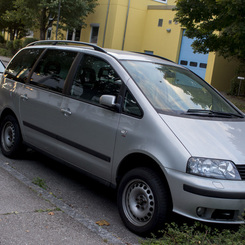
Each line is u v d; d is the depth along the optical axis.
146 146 3.99
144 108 4.20
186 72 5.50
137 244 3.81
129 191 4.18
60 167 6.29
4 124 6.41
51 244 3.46
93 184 5.65
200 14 13.70
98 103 4.69
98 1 29.48
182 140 3.84
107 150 4.45
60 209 4.27
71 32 32.69
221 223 3.68
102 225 4.20
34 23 29.36
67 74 5.29
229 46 14.46
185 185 3.64
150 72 4.85
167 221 3.83
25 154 6.62
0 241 3.35
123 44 28.52
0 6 34.47
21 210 4.09
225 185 3.62
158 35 27.77
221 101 5.31
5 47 39.50
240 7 11.26
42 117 5.50
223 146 3.92
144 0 28.62
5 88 6.50
